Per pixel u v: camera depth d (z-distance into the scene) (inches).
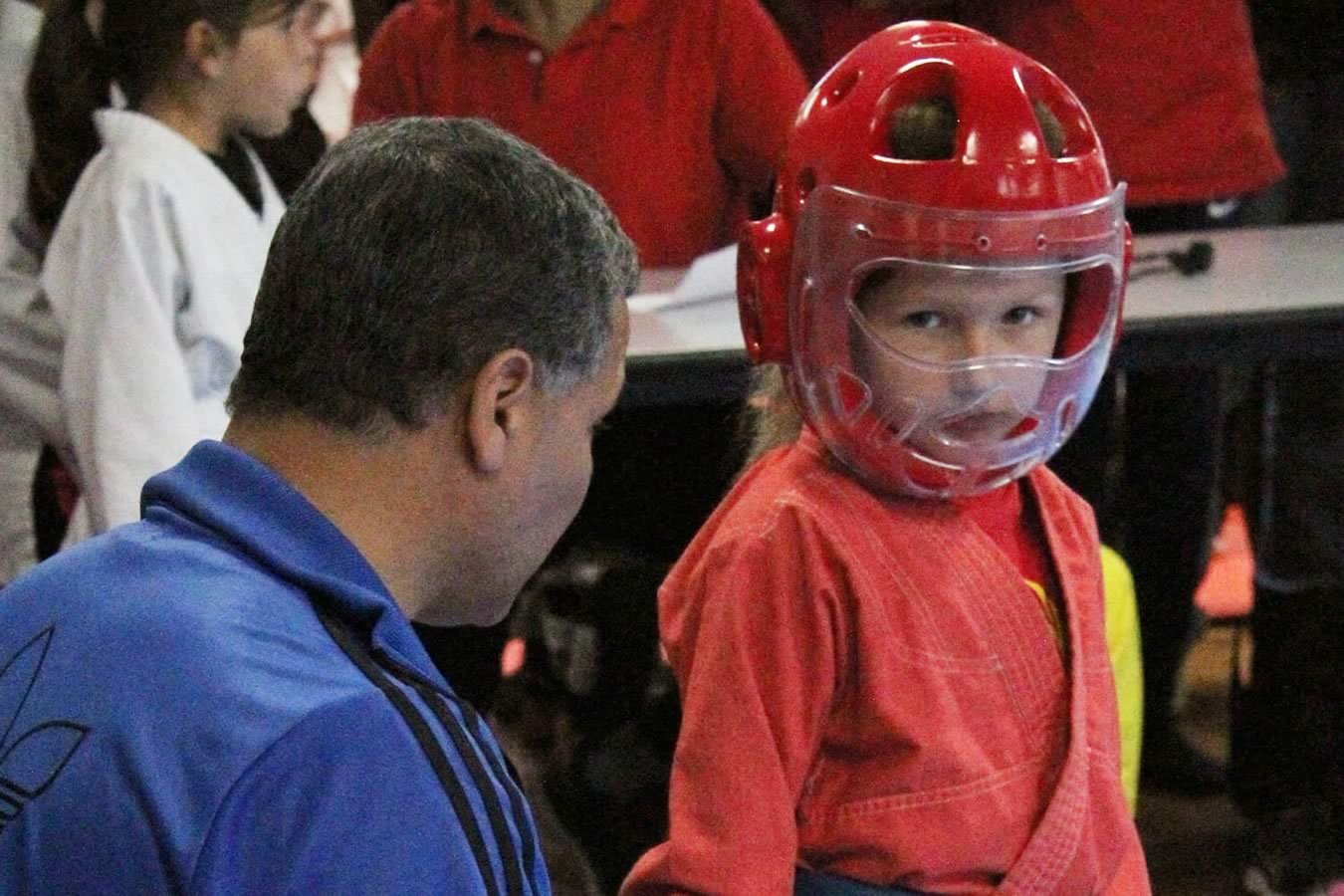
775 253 153.9
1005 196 142.4
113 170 238.8
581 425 123.6
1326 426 293.0
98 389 234.7
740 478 165.8
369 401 114.0
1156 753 366.9
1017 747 154.3
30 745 104.7
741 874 144.5
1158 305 256.4
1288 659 308.3
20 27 297.0
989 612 154.7
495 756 113.8
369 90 316.5
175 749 100.7
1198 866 335.3
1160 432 350.9
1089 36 323.3
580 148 301.1
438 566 121.8
